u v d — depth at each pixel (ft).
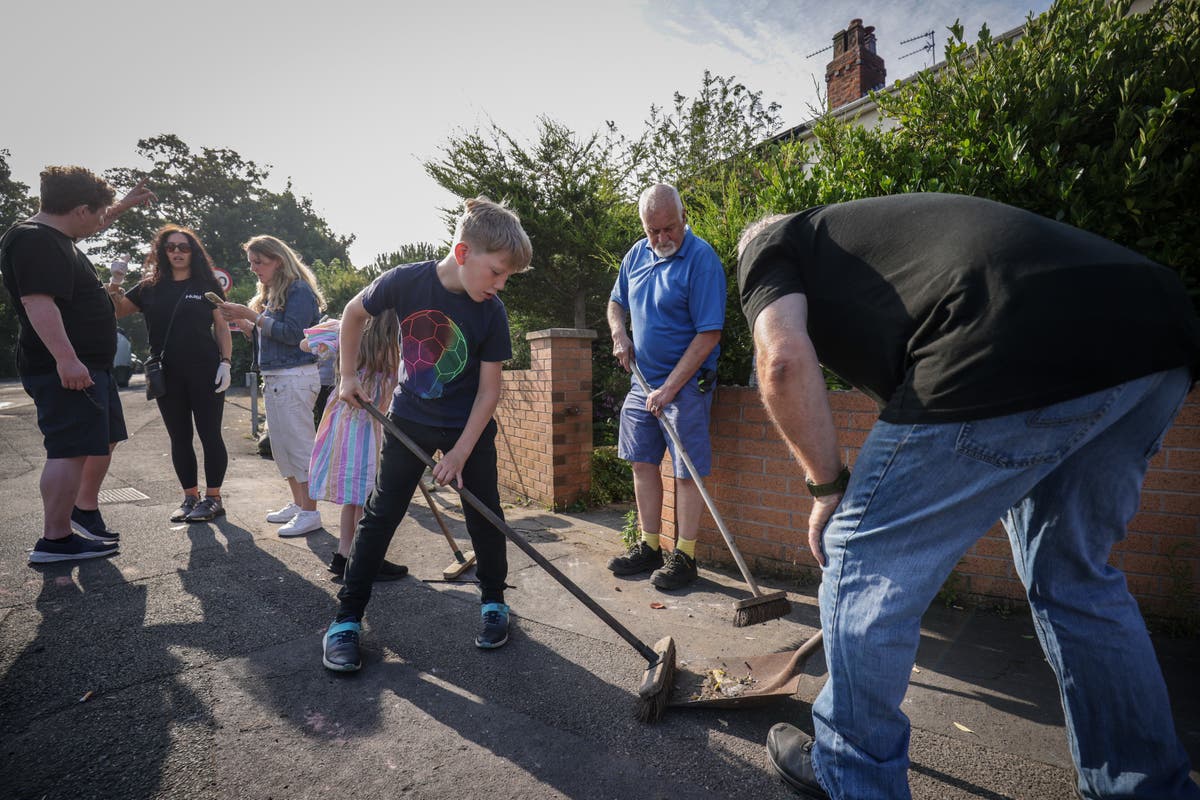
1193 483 7.92
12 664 7.64
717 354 10.84
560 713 6.76
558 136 27.25
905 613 4.24
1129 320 3.68
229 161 152.25
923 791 5.51
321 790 5.49
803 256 4.78
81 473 11.23
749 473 11.19
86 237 11.32
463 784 5.59
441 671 7.66
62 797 5.34
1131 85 8.54
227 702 6.88
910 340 4.24
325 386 17.16
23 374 10.74
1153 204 8.24
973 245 3.99
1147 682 4.47
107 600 9.59
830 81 34.47
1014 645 8.16
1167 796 4.43
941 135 10.11
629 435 11.30
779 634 8.80
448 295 7.73
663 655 6.97
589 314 29.99
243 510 15.02
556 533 13.94
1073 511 4.46
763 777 5.74
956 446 3.94
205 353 13.69
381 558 7.94
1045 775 5.72
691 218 13.56
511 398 17.84
